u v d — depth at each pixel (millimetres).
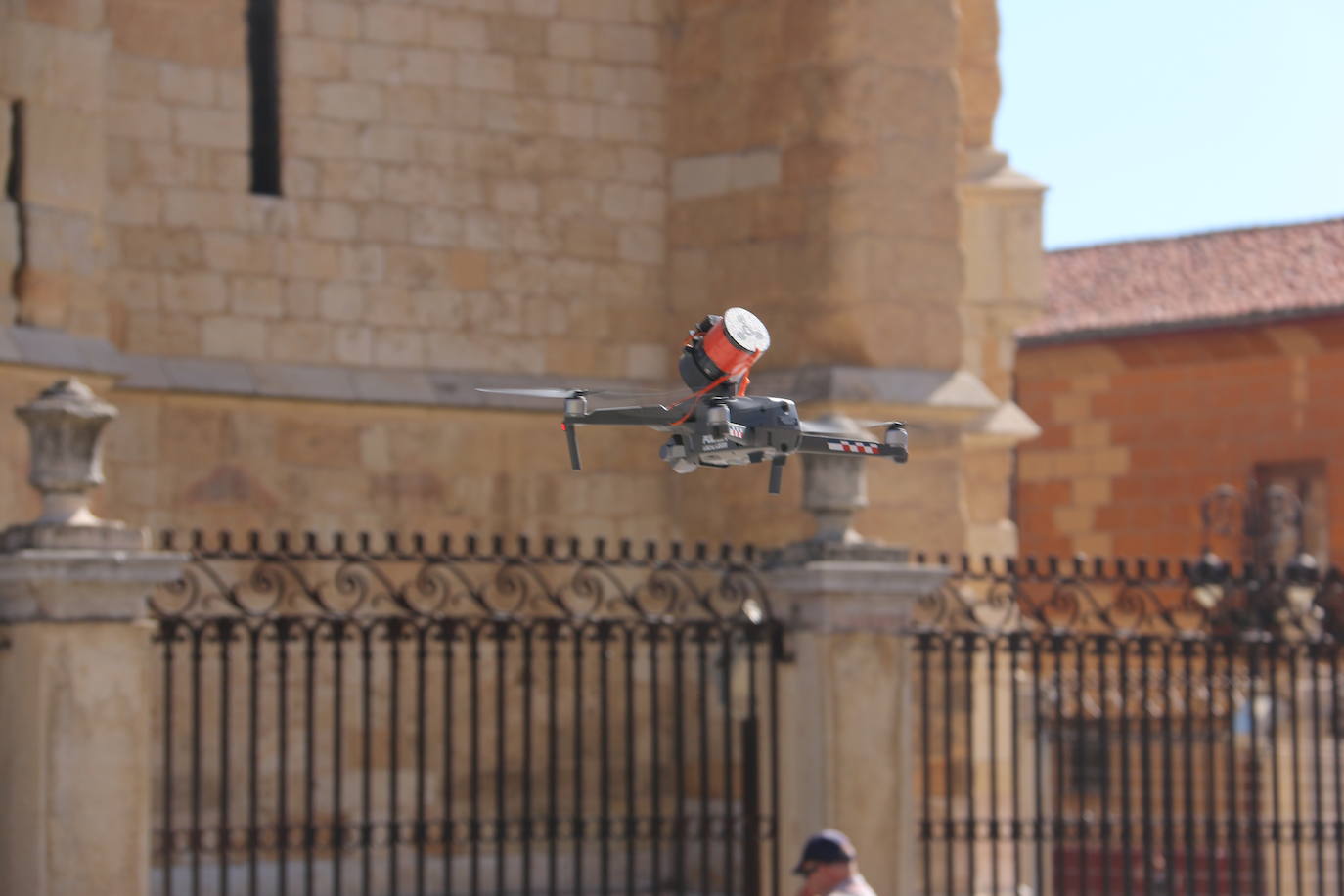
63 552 18562
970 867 22016
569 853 30141
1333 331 47188
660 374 31875
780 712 21859
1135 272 51969
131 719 18766
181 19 29141
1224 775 39469
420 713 20406
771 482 9867
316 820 28781
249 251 29375
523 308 31156
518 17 31391
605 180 31719
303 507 29344
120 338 28344
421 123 30703
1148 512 50062
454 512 30422
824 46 30109
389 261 30328
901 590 21484
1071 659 43094
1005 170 34281
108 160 28484
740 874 29234
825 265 29859
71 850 18438
